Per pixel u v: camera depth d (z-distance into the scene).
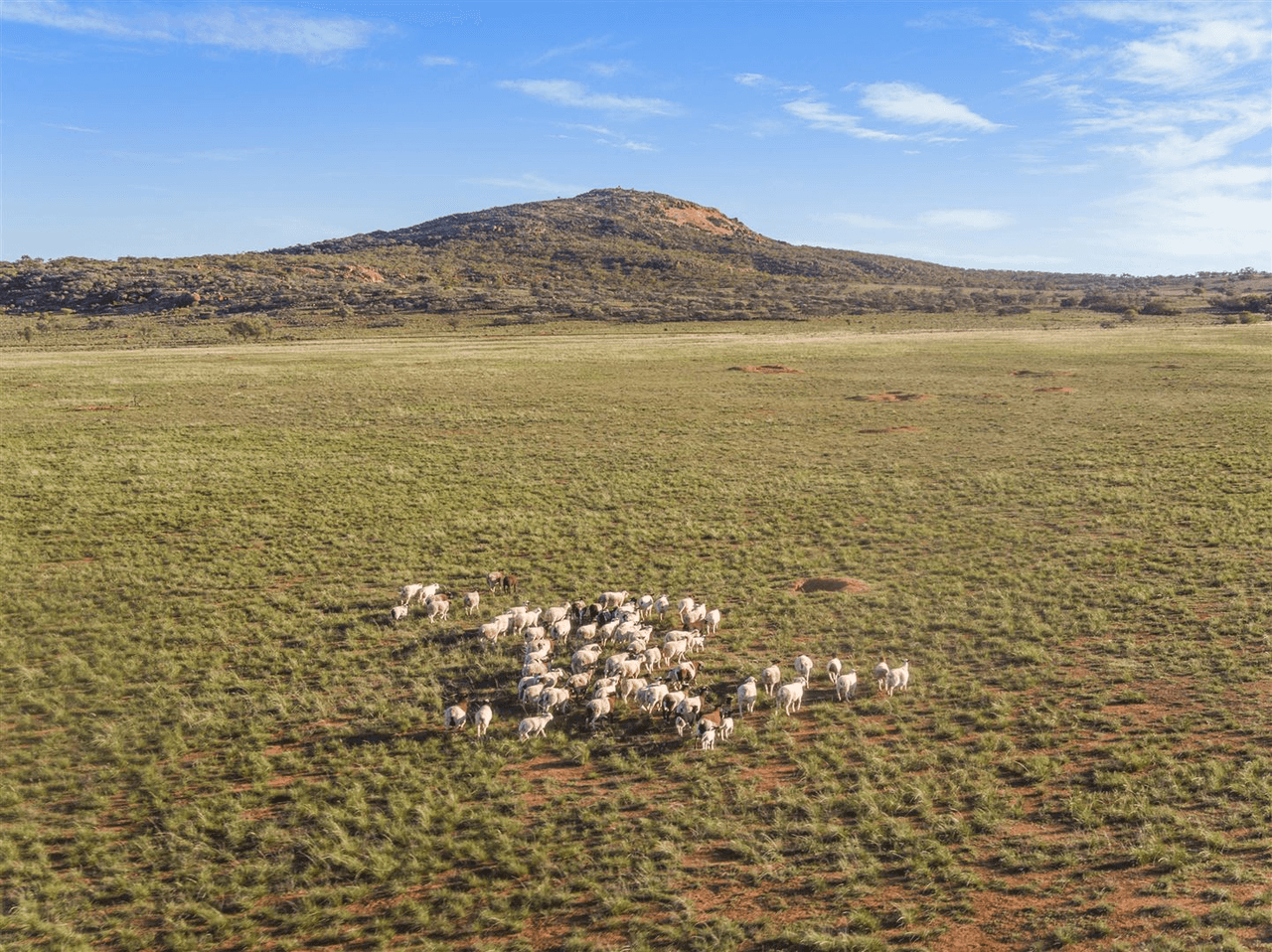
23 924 13.05
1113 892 12.59
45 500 40.19
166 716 19.86
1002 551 31.98
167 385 79.19
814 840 14.30
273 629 25.09
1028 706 19.00
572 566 31.31
